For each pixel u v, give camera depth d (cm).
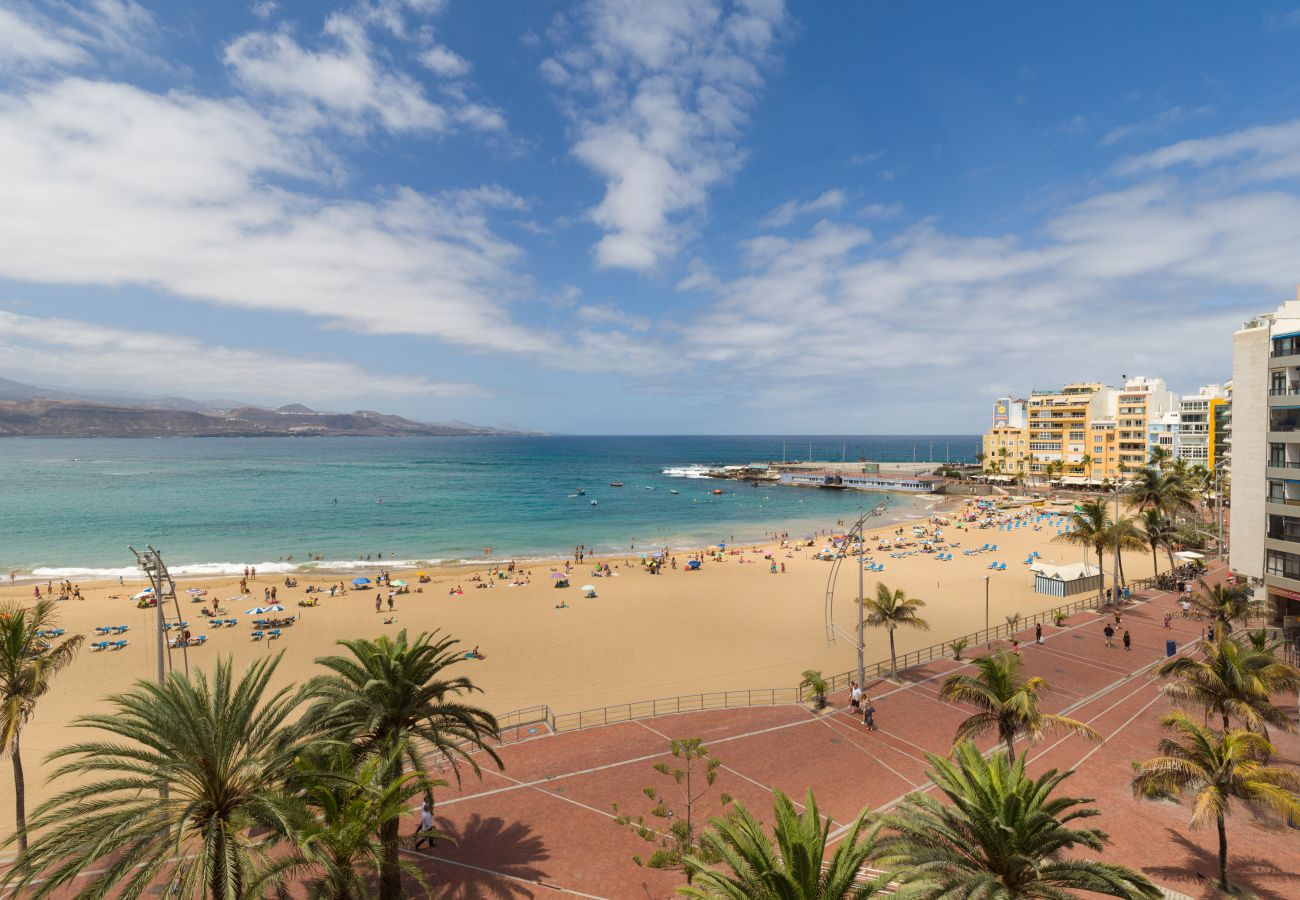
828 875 1320
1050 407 17350
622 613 6141
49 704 3903
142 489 17650
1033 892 1420
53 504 14400
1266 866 2067
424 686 2208
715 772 2609
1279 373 4772
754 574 8050
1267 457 4834
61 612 5984
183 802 1556
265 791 1577
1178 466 11175
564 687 4175
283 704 1862
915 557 9075
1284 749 2822
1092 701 3441
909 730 3142
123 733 1525
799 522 13300
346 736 1931
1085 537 5641
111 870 1354
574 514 14125
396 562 8969
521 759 2848
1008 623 4794
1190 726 2022
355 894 1614
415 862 2114
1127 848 2184
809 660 4700
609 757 2866
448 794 2538
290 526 11888
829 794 2542
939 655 4431
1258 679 2477
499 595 6856
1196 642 4434
